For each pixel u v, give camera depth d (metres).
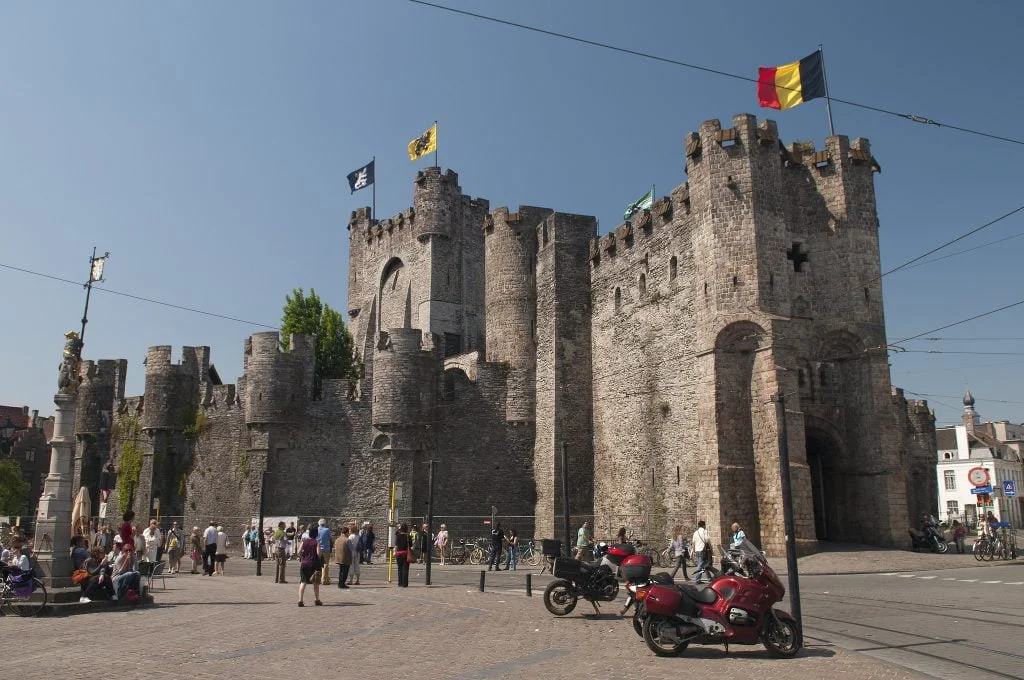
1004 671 11.28
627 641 14.59
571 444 46.28
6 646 13.98
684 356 38.06
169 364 53.53
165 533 46.72
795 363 33.84
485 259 55.16
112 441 57.22
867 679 10.99
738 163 35.78
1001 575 25.95
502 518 45.88
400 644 14.16
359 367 64.19
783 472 14.59
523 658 12.82
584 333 47.75
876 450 35.34
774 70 38.09
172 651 13.43
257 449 47.12
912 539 35.56
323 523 29.05
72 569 21.00
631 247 43.75
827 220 37.12
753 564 13.60
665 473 39.16
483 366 49.31
